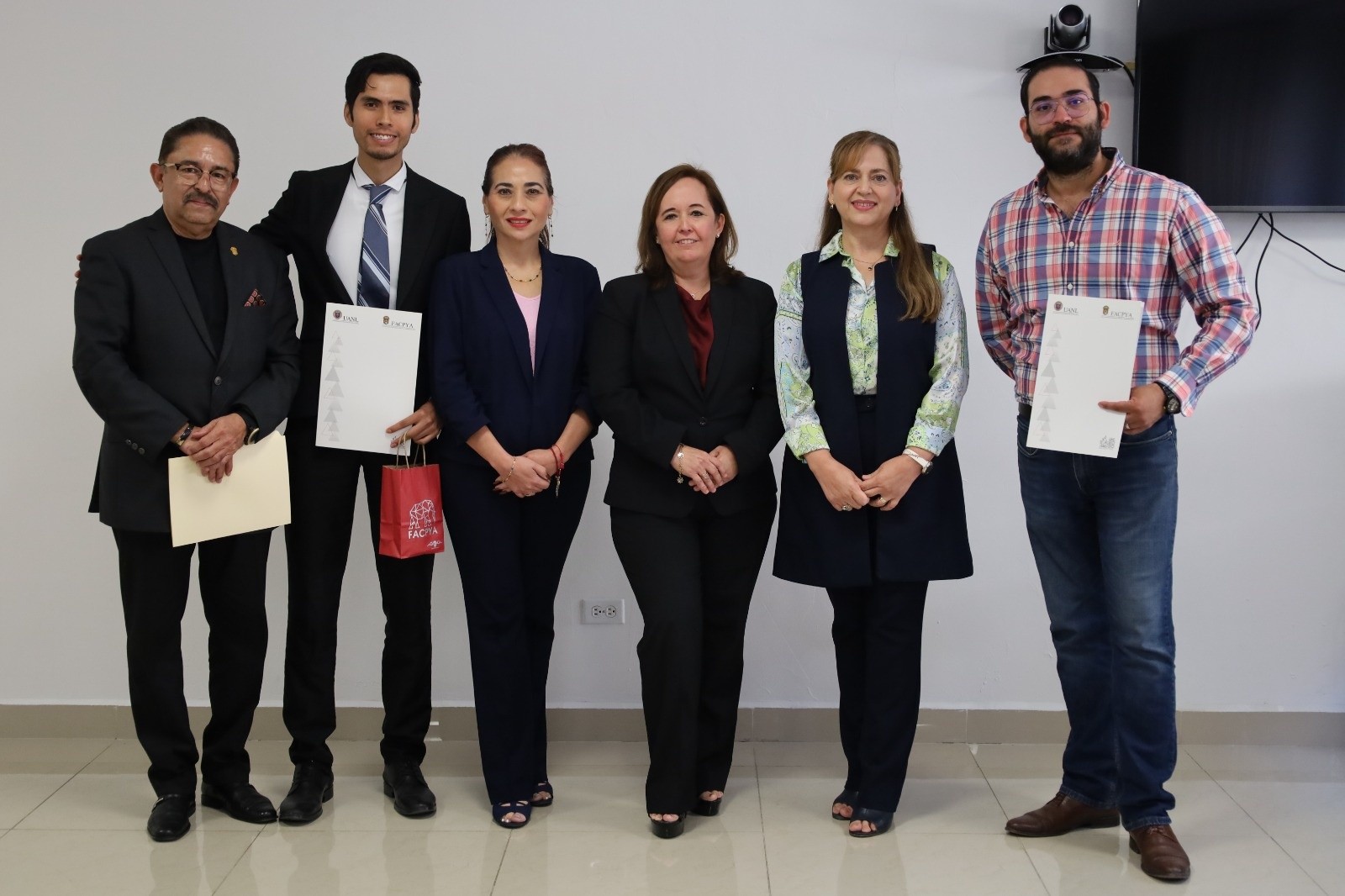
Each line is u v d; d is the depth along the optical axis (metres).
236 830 2.72
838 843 2.63
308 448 2.76
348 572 3.34
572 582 3.36
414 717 2.89
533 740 2.84
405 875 2.48
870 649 2.64
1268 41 2.99
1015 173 3.18
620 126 3.22
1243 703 3.27
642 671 2.65
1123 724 2.50
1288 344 3.16
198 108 3.22
